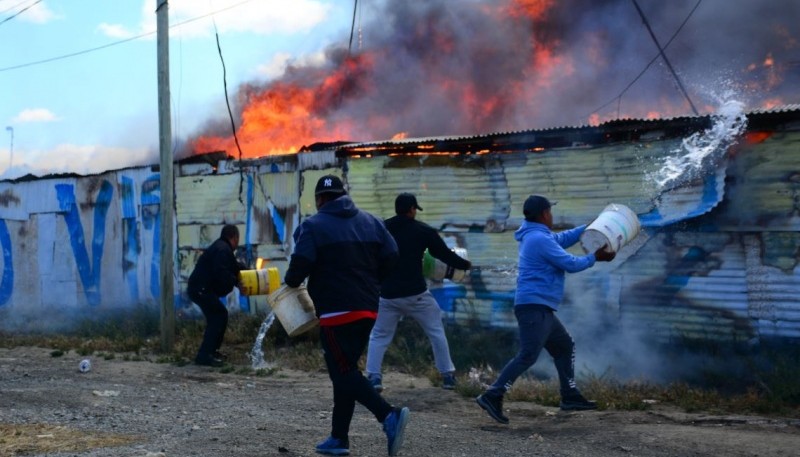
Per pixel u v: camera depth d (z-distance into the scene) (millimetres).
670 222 9508
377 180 12258
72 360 11016
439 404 7871
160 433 6266
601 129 9977
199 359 10445
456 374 9266
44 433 6238
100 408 7414
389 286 8367
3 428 6406
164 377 9531
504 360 9703
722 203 9203
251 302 13820
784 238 8852
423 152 11789
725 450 5789
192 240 15008
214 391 8570
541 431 6570
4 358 11273
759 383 7961
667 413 7301
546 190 10641
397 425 5285
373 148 12250
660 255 9664
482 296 11148
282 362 10570
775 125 8867
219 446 5750
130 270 15969
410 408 7703
